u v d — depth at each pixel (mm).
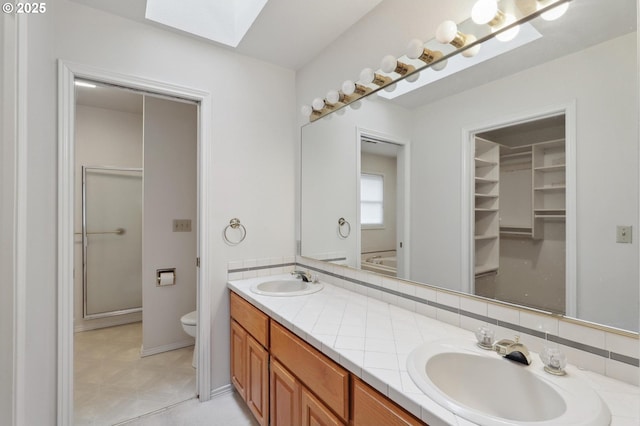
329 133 2080
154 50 1835
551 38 1044
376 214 1730
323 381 1166
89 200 3189
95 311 3217
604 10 932
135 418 1854
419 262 1504
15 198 962
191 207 2879
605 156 931
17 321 977
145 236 2672
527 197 1118
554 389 857
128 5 1650
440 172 1411
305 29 1897
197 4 1936
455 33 1234
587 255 972
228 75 2109
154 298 2705
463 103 1313
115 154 3410
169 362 2557
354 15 1769
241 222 2170
